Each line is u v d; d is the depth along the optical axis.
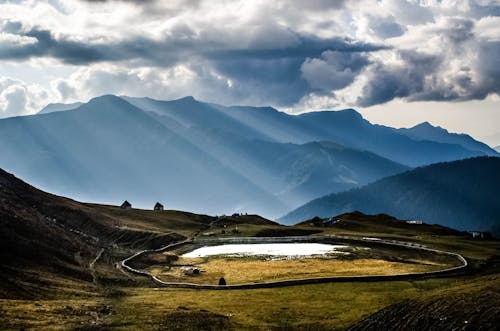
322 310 99.44
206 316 92.69
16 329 73.56
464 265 147.50
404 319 77.00
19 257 126.94
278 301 109.12
